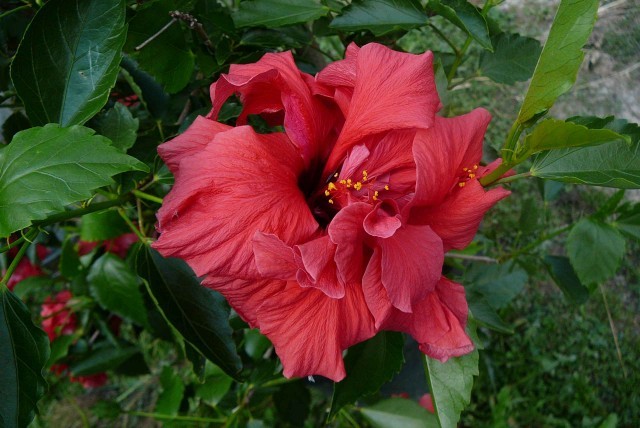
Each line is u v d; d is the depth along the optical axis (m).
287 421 0.52
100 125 0.33
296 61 0.40
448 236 0.27
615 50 0.89
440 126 0.25
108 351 0.55
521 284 0.55
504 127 0.84
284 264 0.23
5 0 0.38
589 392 0.70
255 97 0.27
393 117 0.25
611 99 0.86
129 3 0.34
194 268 0.23
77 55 0.28
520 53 0.39
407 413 0.44
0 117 0.65
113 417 0.53
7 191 0.24
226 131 0.24
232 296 0.24
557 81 0.24
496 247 0.78
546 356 0.72
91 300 0.53
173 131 0.39
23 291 0.52
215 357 0.32
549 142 0.24
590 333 0.74
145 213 0.44
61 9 0.28
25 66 0.28
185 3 0.34
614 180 0.26
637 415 0.70
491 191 0.26
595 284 0.49
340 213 0.22
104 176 0.24
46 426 0.75
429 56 0.26
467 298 0.39
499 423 0.60
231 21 0.34
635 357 0.73
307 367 0.25
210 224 0.23
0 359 0.27
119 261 0.46
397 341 0.33
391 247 0.24
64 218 0.30
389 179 0.26
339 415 0.47
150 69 0.34
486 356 0.67
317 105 0.28
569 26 0.23
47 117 0.29
